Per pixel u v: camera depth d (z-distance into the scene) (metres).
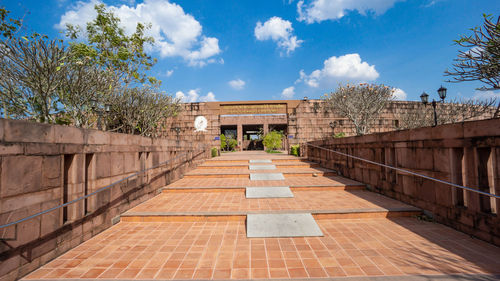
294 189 6.98
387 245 3.44
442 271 2.68
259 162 12.09
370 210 4.76
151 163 6.33
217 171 10.02
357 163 7.68
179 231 4.16
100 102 8.48
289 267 2.86
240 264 2.95
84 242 3.67
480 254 3.05
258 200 5.88
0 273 2.38
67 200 3.45
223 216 4.71
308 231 3.96
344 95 15.77
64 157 3.46
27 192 2.70
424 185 4.70
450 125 3.93
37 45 6.11
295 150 16.58
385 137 6.09
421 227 4.12
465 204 3.87
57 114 7.95
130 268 2.87
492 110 15.53
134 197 5.37
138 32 11.34
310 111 18.53
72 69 7.39
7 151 2.45
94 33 10.66
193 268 2.86
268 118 38.12
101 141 4.18
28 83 6.26
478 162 3.50
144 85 11.73
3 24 5.68
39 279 2.62
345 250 3.31
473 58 6.46
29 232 2.72
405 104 18.97
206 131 18.45
